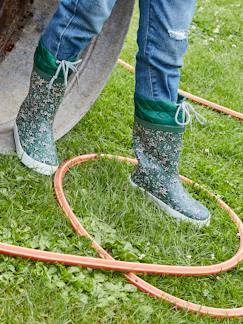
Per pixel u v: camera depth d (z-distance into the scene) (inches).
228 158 156.2
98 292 101.9
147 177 126.1
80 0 107.3
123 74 181.3
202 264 117.1
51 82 119.1
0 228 108.6
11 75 137.3
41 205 116.1
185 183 138.7
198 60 210.5
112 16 132.6
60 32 112.4
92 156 135.0
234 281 114.9
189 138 157.9
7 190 117.9
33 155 124.5
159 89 117.5
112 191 126.2
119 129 151.9
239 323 106.0
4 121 131.8
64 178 127.0
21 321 93.7
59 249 108.6
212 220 129.1
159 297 104.5
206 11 263.9
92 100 137.4
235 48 238.1
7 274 99.8
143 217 121.6
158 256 115.3
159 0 110.4
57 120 135.6
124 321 99.0
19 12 138.3
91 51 135.8
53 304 97.0
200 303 108.0
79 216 118.5
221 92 194.1
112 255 112.4
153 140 122.4
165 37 111.9
